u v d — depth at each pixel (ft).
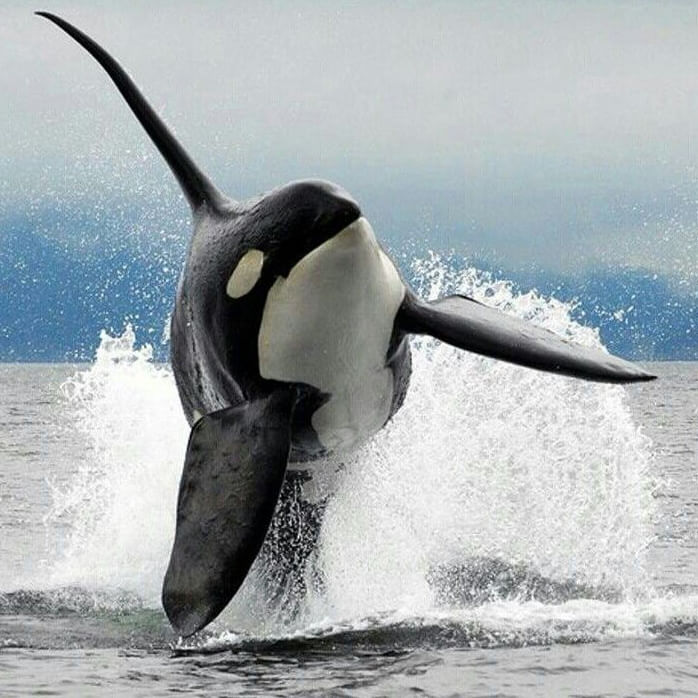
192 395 155.84
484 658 128.88
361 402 145.38
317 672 123.95
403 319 141.28
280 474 135.64
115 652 135.13
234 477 136.36
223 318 140.26
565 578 178.09
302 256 133.08
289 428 138.41
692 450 419.13
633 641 135.85
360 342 138.51
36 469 365.20
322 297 133.49
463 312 145.59
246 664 127.95
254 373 139.74
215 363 145.18
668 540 230.07
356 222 131.23
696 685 120.37
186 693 116.67
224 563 131.34
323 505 160.15
